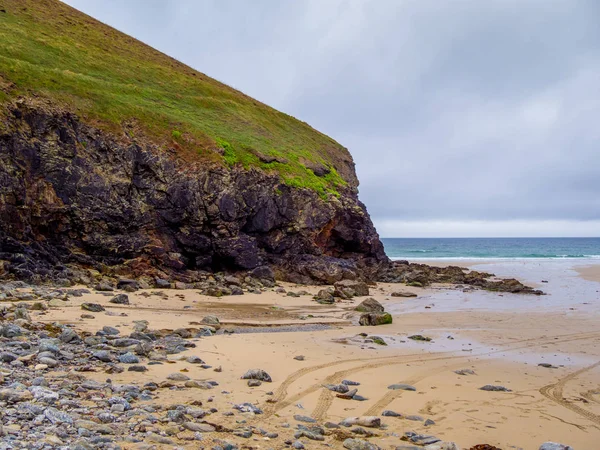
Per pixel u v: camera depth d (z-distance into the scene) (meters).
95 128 34.31
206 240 36.56
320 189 46.19
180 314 21.72
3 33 45.03
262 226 40.47
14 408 7.29
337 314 25.08
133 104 40.44
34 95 32.72
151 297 26.28
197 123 44.59
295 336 18.20
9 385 8.54
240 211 38.91
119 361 11.87
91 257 31.62
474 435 8.83
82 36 57.81
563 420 9.95
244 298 29.08
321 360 14.23
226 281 34.28
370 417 8.95
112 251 32.53
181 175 36.44
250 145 45.06
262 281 36.28
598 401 11.49
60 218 30.88
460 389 11.97
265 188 41.22
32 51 44.44
